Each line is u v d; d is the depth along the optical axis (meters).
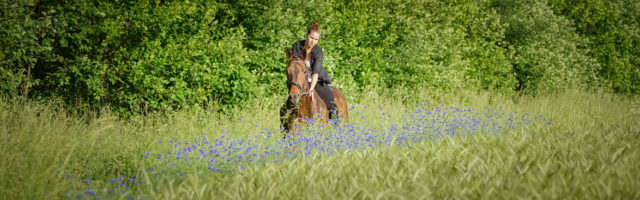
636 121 8.46
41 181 4.06
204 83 8.14
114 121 7.03
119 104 7.51
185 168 4.61
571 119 9.45
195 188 3.75
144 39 7.37
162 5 7.62
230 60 8.20
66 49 7.34
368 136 6.09
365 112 9.05
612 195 3.38
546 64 15.02
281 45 9.28
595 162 4.33
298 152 5.18
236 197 3.60
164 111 7.68
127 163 5.21
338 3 11.11
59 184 4.07
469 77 13.84
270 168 4.38
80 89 7.36
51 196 3.82
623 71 18.58
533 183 3.76
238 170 4.53
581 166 4.28
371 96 10.73
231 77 8.37
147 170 4.76
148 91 7.38
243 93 8.38
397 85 11.73
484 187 3.71
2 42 6.21
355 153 5.07
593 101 13.09
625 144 5.29
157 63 7.43
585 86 16.34
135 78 7.27
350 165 4.53
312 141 5.33
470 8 14.49
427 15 12.44
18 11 6.28
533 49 15.13
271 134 6.17
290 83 5.58
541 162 4.45
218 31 8.61
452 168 4.35
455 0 14.12
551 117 9.90
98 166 5.12
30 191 3.94
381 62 11.34
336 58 10.33
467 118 8.20
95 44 7.32
